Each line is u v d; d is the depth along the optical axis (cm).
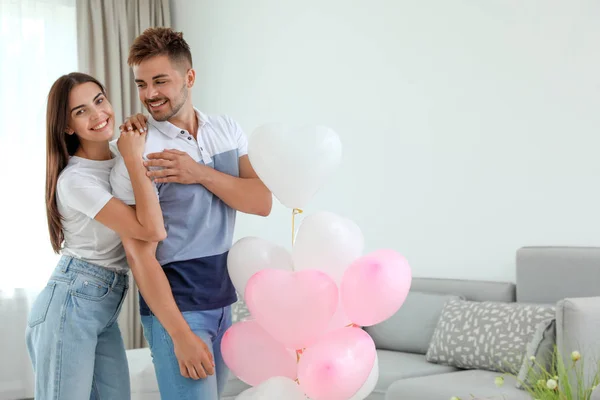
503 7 420
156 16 612
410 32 463
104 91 248
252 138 218
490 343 358
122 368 253
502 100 421
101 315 242
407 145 465
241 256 221
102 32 580
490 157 427
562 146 398
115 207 224
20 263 543
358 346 203
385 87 476
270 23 545
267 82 548
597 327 285
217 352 235
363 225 488
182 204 228
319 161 212
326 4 508
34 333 240
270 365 215
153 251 223
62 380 235
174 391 219
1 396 530
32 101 551
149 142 228
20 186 545
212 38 590
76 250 242
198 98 603
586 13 388
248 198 235
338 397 201
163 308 217
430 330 413
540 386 200
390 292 205
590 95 387
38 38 555
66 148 243
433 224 452
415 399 333
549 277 384
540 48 406
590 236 388
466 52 437
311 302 197
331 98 506
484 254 430
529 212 411
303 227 218
